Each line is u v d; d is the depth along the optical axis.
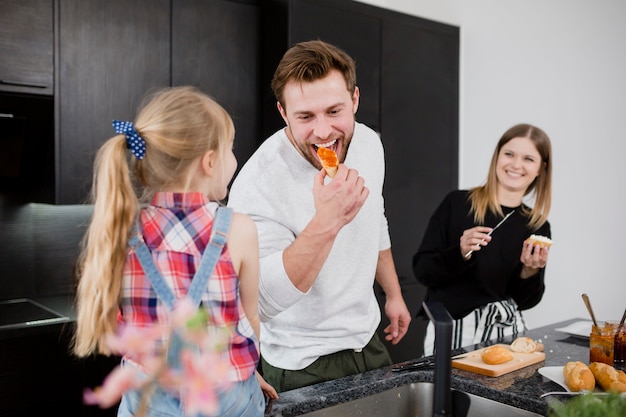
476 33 3.89
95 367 2.64
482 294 2.43
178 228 1.08
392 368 1.67
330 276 1.76
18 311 2.76
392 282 2.10
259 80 3.21
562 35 3.52
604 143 3.37
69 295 3.12
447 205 2.59
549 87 3.58
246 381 1.12
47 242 3.08
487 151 3.87
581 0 3.43
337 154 1.67
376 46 3.45
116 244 1.05
